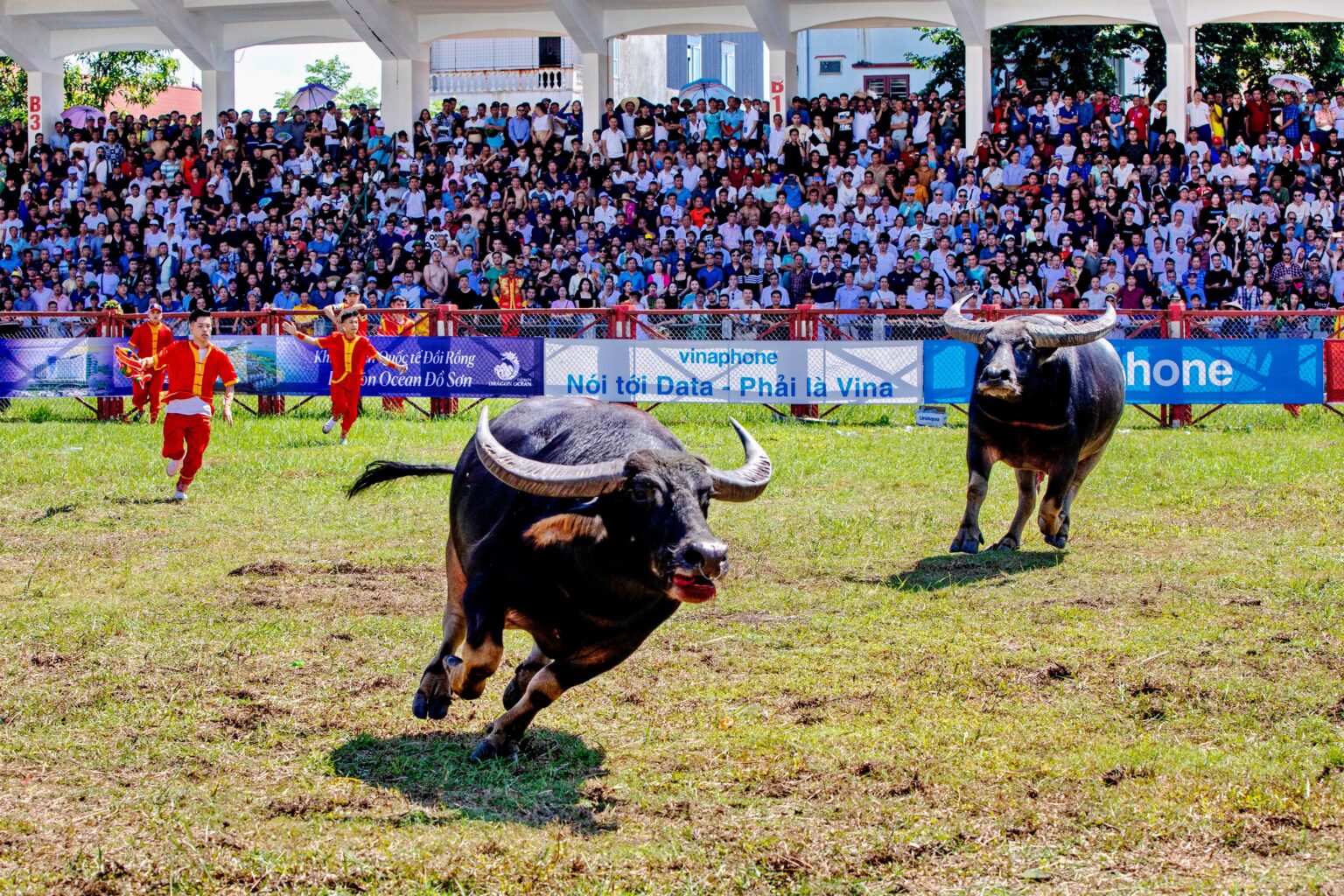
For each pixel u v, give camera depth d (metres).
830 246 25.81
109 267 28.84
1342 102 26.45
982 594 9.92
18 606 9.64
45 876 5.33
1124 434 18.56
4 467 15.58
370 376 21.48
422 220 28.89
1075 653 8.33
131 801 6.11
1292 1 27.30
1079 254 24.22
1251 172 25.56
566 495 6.06
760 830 5.83
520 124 30.05
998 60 36.47
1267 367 19.56
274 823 5.89
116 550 11.58
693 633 8.88
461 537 7.00
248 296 26.75
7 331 22.73
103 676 7.95
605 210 27.66
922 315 20.53
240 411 21.94
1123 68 40.47
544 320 21.73
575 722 7.20
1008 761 6.57
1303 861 5.46
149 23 33.84
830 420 20.34
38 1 32.59
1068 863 5.50
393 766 6.57
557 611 6.42
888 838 5.71
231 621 9.20
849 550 11.44
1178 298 20.53
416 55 32.09
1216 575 10.35
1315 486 13.71
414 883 5.32
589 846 5.70
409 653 8.45
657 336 21.38
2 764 6.55
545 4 31.08
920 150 27.33
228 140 30.59
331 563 11.05
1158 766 6.46
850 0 29.89
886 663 8.20
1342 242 24.03
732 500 6.34
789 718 7.27
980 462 11.55
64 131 33.12
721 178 27.95
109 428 19.98
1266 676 7.81
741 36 58.56
